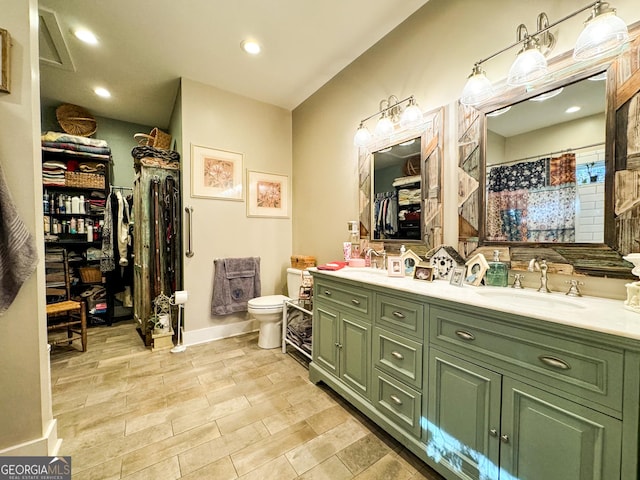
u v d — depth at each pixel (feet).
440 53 5.55
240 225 9.68
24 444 3.90
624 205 3.44
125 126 11.91
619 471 2.43
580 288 3.88
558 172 4.01
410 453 4.41
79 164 10.37
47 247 9.97
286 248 10.79
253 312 8.29
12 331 3.84
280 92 9.44
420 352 4.16
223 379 6.64
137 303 9.73
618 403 2.42
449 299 3.72
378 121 6.69
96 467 4.09
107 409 5.46
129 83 8.86
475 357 3.48
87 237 10.52
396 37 6.47
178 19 6.15
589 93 3.72
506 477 3.19
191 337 8.78
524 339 3.03
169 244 8.96
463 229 5.17
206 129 8.93
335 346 5.93
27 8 3.93
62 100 10.02
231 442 4.61
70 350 8.28
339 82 8.24
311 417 5.27
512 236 4.52
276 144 10.48
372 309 5.00
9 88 3.79
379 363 4.84
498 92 4.62
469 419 3.54
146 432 4.83
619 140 3.47
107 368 7.15
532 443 2.97
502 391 3.22
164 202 8.93
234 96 9.47
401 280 5.19
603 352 2.50
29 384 3.95
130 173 12.04
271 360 7.68
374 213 7.07
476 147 4.94
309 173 9.75
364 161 7.34
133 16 6.06
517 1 4.40
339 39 6.87
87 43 6.93
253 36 6.73
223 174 9.29
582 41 3.33
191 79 8.62
